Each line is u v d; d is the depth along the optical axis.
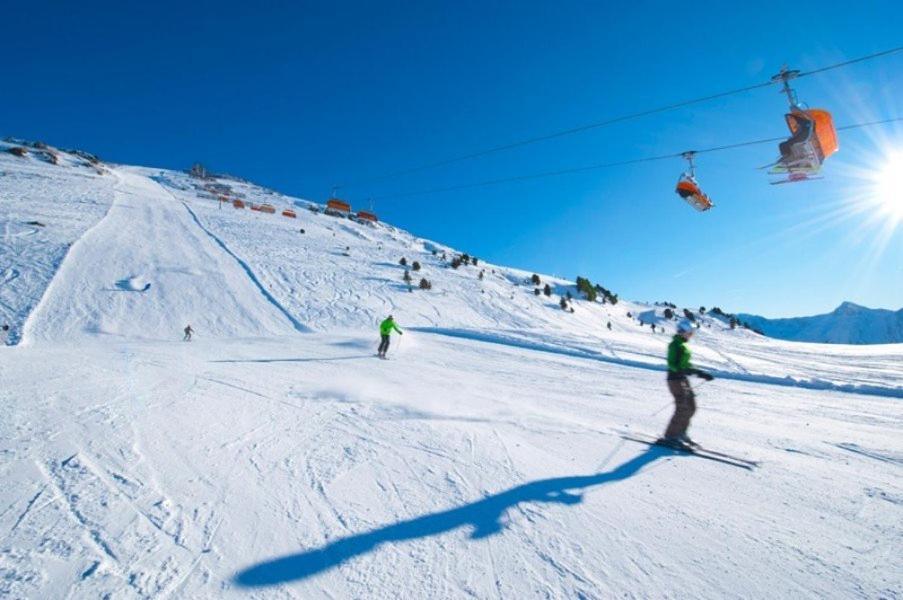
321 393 7.65
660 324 67.06
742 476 4.63
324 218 81.31
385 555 2.86
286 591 2.44
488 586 2.62
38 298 24.17
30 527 2.77
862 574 2.92
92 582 2.34
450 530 3.22
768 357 26.12
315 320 28.77
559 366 14.60
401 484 3.94
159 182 91.50
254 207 76.38
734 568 2.94
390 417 6.15
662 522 3.53
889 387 11.27
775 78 9.73
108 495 3.30
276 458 4.34
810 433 6.85
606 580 2.75
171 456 4.16
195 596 2.33
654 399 9.32
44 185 55.31
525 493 3.90
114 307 25.27
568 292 67.62
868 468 5.07
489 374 12.39
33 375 7.47
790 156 9.81
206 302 28.47
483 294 45.66
